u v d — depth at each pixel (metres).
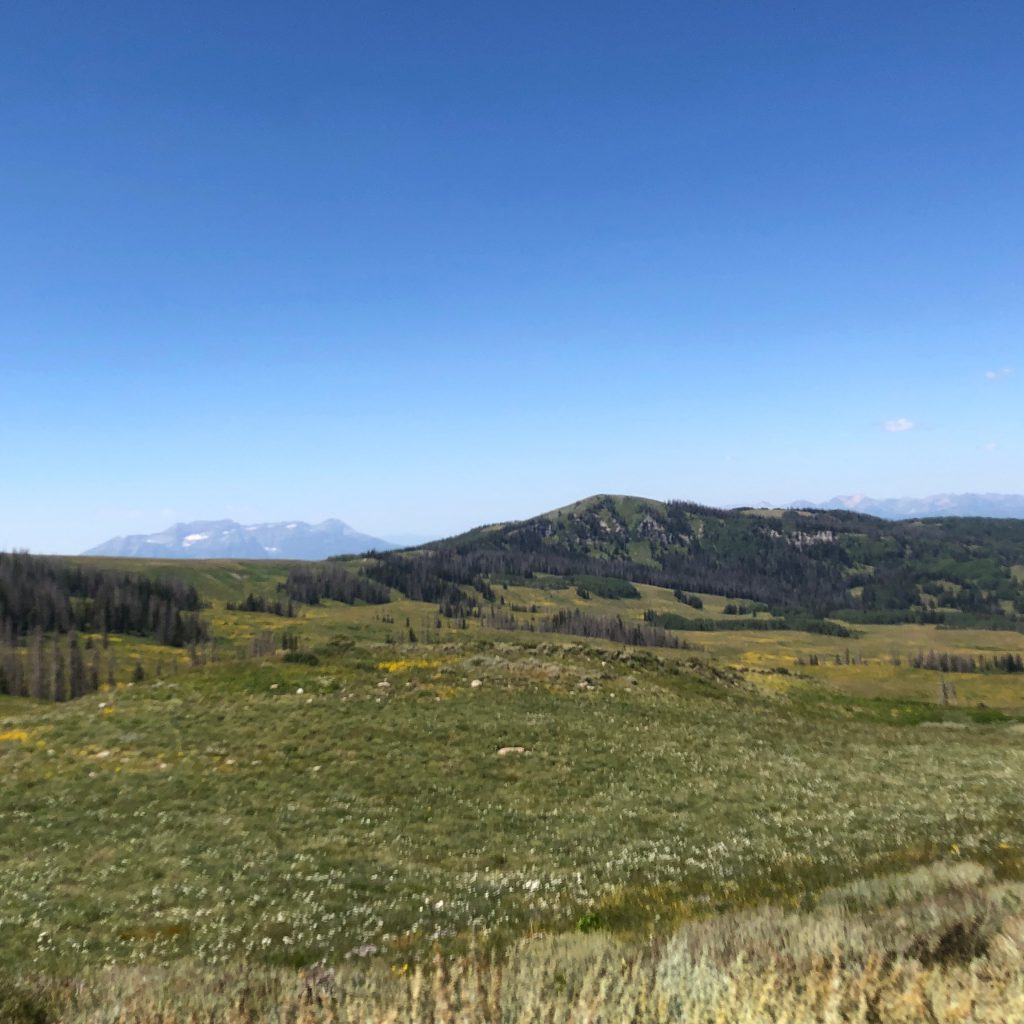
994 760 34.22
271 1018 7.74
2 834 22.77
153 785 27.39
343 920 15.27
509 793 27.14
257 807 25.17
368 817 24.31
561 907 15.02
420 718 36.34
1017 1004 6.78
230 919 15.69
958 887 12.05
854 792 27.23
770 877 16.19
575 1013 6.95
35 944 14.30
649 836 22.28
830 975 7.55
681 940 9.27
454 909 15.63
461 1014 7.18
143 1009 8.32
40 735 34.59
